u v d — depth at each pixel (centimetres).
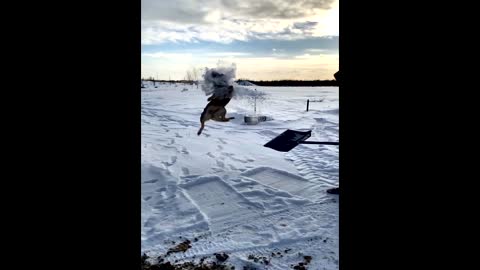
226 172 912
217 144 1334
